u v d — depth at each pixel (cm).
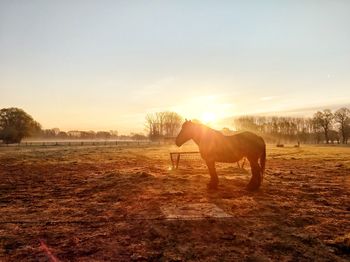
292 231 585
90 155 3023
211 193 952
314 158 2592
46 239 557
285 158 2625
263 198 879
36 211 763
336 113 10369
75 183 1230
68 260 466
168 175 1397
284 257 468
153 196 914
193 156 3031
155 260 464
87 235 575
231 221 641
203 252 488
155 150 4225
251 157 993
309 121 11394
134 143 8212
